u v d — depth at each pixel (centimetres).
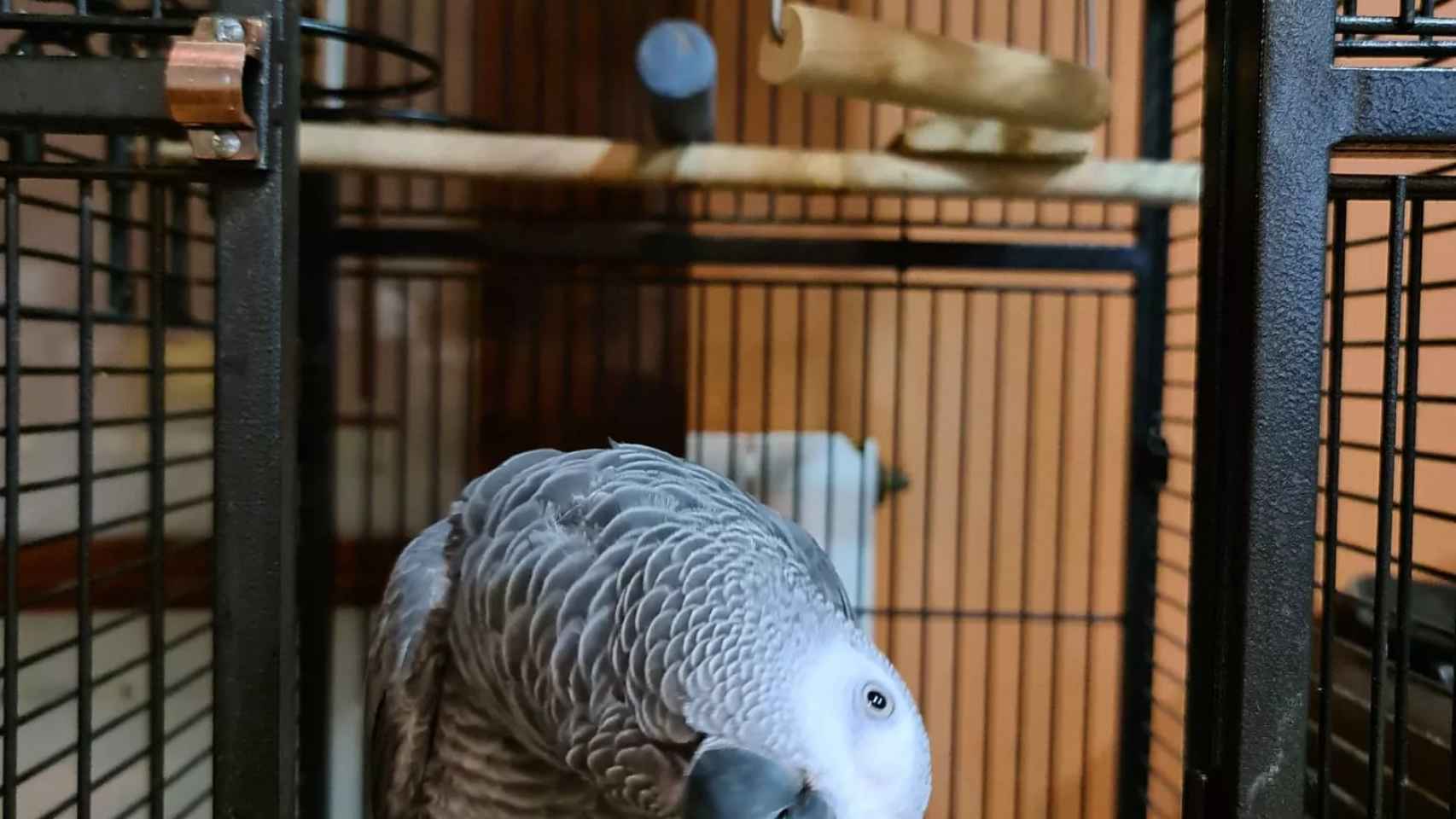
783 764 52
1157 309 126
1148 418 127
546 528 64
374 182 133
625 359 134
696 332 137
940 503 142
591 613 59
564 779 71
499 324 133
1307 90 51
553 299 133
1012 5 136
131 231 110
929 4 136
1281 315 51
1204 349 56
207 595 122
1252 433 52
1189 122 130
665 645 56
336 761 129
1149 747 128
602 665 58
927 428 141
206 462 122
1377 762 53
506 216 133
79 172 52
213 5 51
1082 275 138
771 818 51
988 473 142
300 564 122
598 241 124
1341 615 100
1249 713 52
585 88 132
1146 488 127
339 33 90
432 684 71
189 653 122
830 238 125
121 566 88
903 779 55
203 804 123
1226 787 53
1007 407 142
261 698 52
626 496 65
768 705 53
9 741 55
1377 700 53
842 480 138
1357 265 114
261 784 52
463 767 73
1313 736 98
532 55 132
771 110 135
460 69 131
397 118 107
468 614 67
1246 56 52
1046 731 143
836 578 81
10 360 53
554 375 133
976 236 142
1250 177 52
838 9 135
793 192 108
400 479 132
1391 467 53
